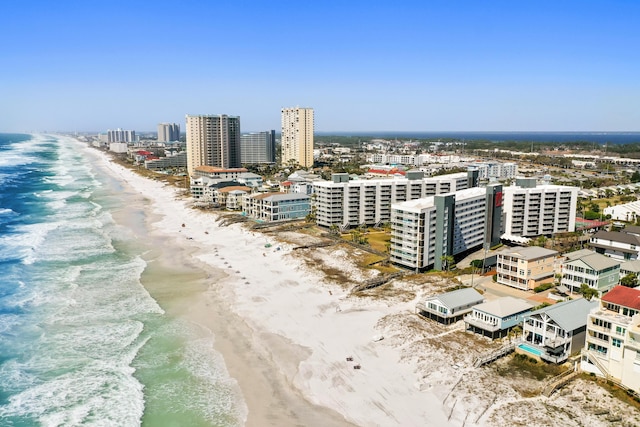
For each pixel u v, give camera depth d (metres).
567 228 163.62
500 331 82.62
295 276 120.19
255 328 89.94
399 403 65.12
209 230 174.00
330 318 93.94
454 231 131.62
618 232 139.62
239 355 79.38
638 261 112.81
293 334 87.19
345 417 62.50
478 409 62.56
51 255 135.50
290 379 71.94
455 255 135.62
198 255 139.38
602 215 189.75
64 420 61.50
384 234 165.25
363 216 175.50
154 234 166.50
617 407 61.03
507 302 87.00
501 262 112.62
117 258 134.38
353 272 121.38
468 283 112.75
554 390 65.56
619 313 69.06
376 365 75.38
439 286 108.75
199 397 67.19
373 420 61.66
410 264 121.88
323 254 137.75
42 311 95.44
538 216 160.62
